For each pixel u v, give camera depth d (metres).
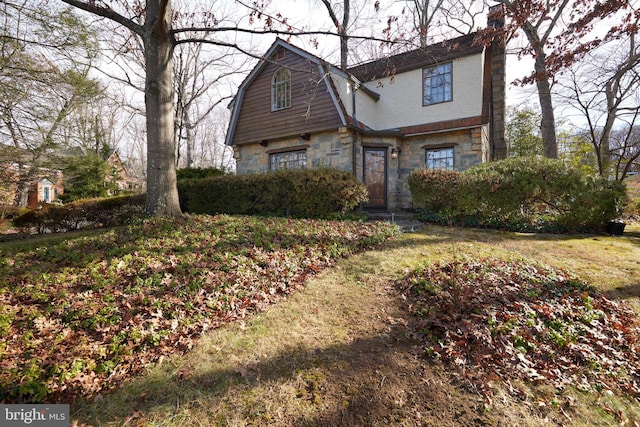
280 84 11.59
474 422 2.01
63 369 2.20
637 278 4.50
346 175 8.61
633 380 2.53
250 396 2.17
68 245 5.03
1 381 2.02
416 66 11.67
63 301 3.08
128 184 28.75
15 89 9.02
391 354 2.66
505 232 7.45
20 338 2.47
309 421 1.97
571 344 2.85
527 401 2.20
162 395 2.16
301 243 5.52
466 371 2.44
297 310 3.44
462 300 3.34
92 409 2.02
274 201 9.30
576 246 6.17
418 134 11.13
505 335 2.87
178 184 11.48
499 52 11.81
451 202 8.39
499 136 11.84
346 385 2.29
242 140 12.53
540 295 3.76
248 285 3.81
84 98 10.94
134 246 4.66
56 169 10.88
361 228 6.94
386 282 4.20
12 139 9.70
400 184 11.70
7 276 3.74
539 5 6.77
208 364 2.49
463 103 10.90
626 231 7.71
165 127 6.43
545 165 7.44
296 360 2.57
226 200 10.22
